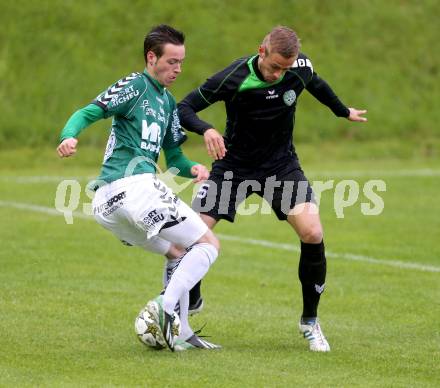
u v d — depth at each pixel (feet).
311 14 274.77
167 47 67.82
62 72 243.60
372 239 128.57
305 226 71.20
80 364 63.72
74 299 87.92
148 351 68.23
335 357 68.03
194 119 71.20
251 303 89.86
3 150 223.92
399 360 67.41
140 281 98.53
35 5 255.50
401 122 253.44
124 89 66.85
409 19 282.77
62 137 64.23
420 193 174.40
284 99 72.69
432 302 90.84
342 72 262.67
